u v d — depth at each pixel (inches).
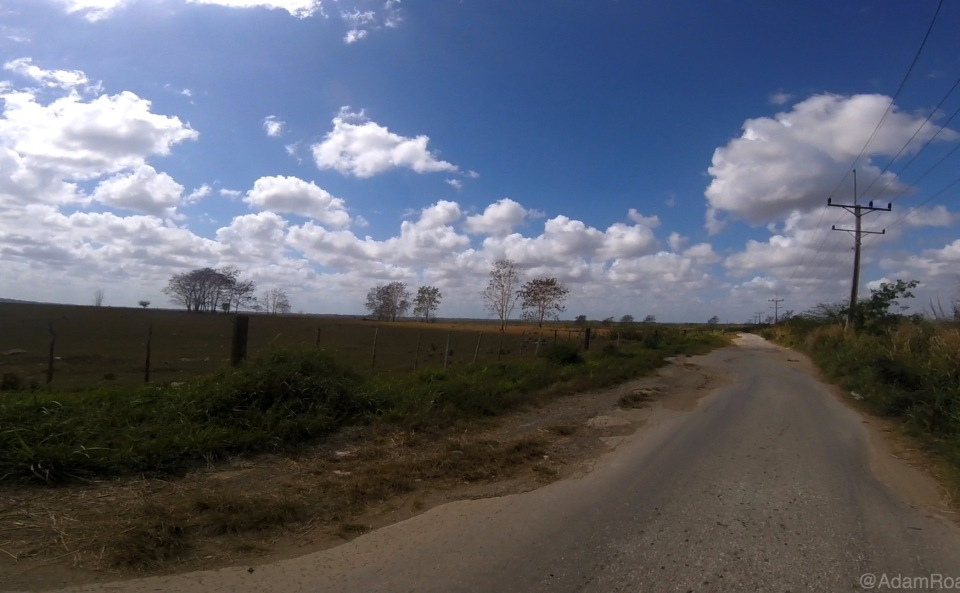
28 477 229.8
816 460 324.8
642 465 308.7
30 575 165.0
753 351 1316.4
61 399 319.3
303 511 227.5
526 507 238.8
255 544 196.7
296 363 369.7
